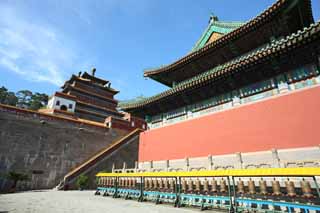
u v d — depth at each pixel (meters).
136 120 49.44
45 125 31.19
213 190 11.07
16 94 94.12
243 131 15.37
